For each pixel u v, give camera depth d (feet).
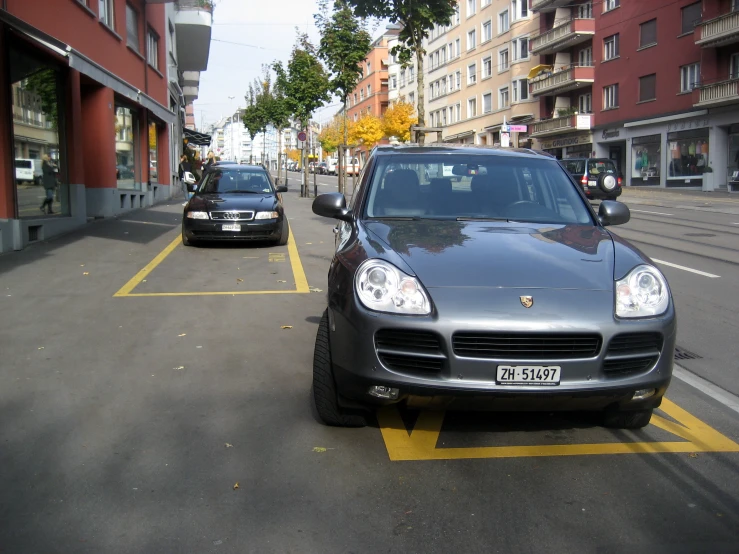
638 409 12.84
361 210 16.47
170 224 53.93
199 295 27.32
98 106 56.54
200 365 18.30
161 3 81.30
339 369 12.58
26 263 33.88
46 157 43.73
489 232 14.66
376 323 11.93
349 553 9.61
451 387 11.56
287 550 9.67
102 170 57.16
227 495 11.26
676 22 120.67
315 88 99.60
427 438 13.53
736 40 107.34
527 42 167.12
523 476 11.98
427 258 12.90
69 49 43.47
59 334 21.33
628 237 47.60
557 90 153.58
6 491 11.37
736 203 82.64
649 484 11.72
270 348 19.94
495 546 9.80
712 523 10.44
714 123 113.19
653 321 12.05
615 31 136.77
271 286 29.37
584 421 14.43
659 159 127.34
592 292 12.14
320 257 37.96
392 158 17.93
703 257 38.24
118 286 28.91
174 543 9.84
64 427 14.08
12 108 37.58
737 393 16.81
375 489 11.48
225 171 46.32
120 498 11.14
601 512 10.76
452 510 10.80
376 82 282.97
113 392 16.17
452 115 210.38
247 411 14.98
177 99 112.88
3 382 16.87
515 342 11.62
